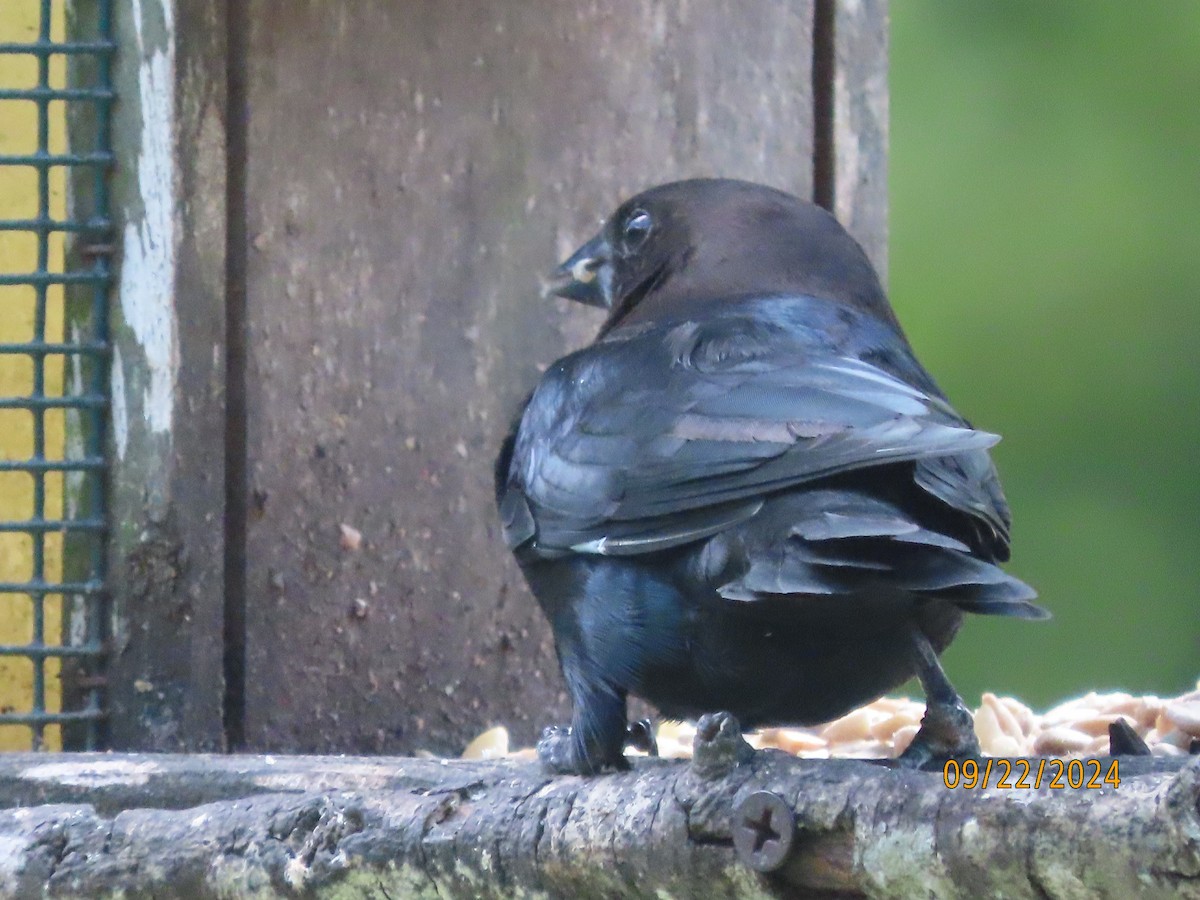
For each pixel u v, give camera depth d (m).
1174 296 20.05
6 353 11.14
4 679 11.70
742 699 8.37
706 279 10.25
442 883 7.42
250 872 7.76
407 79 11.68
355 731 11.42
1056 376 20.06
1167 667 19.33
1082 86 20.56
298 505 11.34
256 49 11.23
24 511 11.87
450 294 11.77
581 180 12.14
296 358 11.34
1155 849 5.46
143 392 10.99
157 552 10.96
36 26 11.43
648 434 8.34
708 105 12.59
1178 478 19.77
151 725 10.94
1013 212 20.59
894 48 21.02
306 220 11.38
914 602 7.70
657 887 6.80
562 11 12.11
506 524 9.18
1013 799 5.82
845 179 13.02
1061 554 19.66
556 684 11.91
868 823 6.14
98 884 7.93
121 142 11.02
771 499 7.66
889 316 10.27
